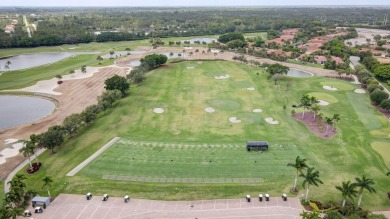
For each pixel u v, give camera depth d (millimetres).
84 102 139500
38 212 67125
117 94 131875
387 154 90062
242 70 191625
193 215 66375
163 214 66688
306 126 110688
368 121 114375
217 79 171375
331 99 138000
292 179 78938
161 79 171125
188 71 189250
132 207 68938
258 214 66312
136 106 130375
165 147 95812
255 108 128875
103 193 73938
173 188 75750
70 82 171625
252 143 93188
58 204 70000
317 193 72688
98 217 65812
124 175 81188
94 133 105938
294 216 65438
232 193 73688
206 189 75250
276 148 94688
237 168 84125
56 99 144750
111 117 119188
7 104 140500
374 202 69062
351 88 154875
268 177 79938
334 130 106750
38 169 84375
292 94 146000
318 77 175500
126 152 92812
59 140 91375
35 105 139000
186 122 115000
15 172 83750
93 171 83062
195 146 96375
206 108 128750
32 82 172000
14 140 102750
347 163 85750
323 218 59281
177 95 144625
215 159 88750
